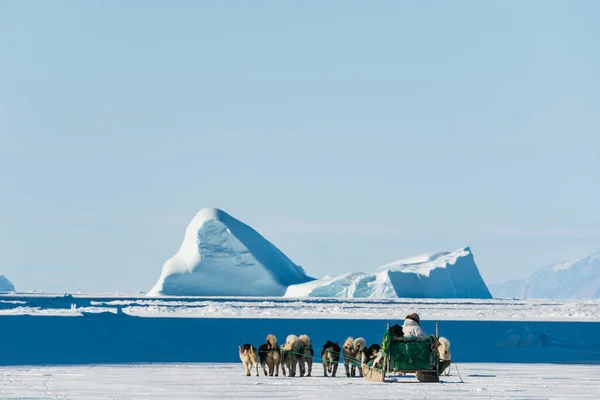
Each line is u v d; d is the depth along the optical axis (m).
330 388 50.31
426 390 49.62
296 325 132.75
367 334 109.56
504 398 45.84
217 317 162.38
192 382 52.88
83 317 139.12
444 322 156.12
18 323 123.94
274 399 44.84
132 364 66.12
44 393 46.38
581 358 77.38
